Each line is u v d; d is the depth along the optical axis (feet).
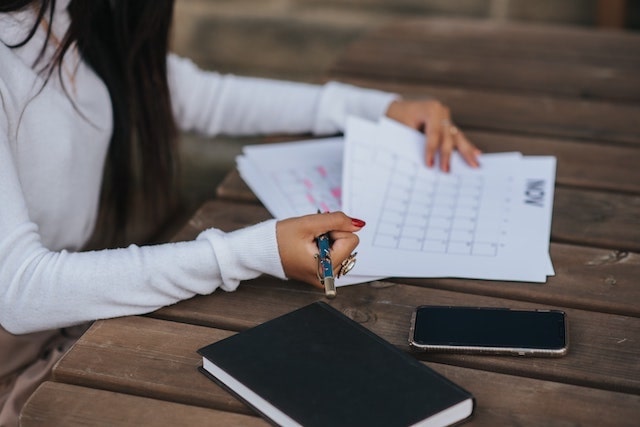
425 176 4.83
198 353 3.29
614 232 4.39
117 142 5.12
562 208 4.61
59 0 4.43
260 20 11.63
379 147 4.91
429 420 2.97
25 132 4.26
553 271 4.01
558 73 6.56
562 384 3.28
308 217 3.81
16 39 4.26
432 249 4.17
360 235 4.24
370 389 3.07
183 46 11.92
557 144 5.38
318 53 11.59
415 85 6.31
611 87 6.31
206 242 3.78
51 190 4.47
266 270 3.80
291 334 3.38
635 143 5.46
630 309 3.75
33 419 3.11
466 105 5.98
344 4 11.37
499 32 7.47
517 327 3.53
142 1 4.79
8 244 3.71
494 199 4.65
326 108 5.53
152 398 3.23
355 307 3.74
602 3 10.25
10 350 4.36
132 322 3.64
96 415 3.13
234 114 5.76
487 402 3.17
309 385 3.10
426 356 3.44
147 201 5.65
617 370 3.36
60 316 3.68
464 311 3.63
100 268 3.67
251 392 3.10
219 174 8.84
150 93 5.19
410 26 7.62
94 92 4.80
